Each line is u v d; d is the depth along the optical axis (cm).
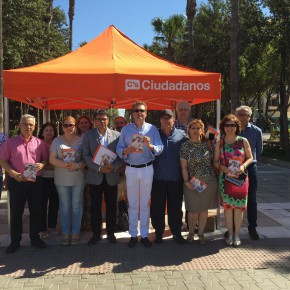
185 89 591
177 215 584
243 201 565
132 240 574
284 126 2130
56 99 891
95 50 686
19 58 1717
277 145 2478
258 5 2045
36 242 568
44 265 500
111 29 745
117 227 661
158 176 573
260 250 557
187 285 437
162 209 584
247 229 667
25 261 515
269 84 2734
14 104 2947
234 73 1648
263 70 2536
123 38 733
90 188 575
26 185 545
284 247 571
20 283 445
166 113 568
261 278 456
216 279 454
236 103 1652
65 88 565
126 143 557
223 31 2447
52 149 568
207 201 569
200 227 586
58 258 526
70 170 565
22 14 1716
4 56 1691
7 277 462
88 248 566
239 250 557
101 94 568
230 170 555
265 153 2255
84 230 658
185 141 574
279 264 502
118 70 590
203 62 2531
